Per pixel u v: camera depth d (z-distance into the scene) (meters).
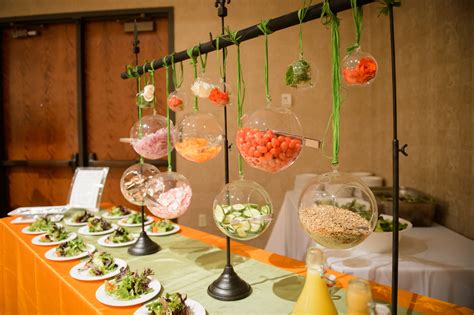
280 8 3.42
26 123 3.82
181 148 1.23
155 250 1.51
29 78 3.79
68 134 3.76
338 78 0.86
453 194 1.92
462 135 1.84
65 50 3.72
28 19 3.65
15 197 3.87
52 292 1.33
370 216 0.85
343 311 0.97
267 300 1.05
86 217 2.12
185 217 3.51
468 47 1.78
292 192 3.21
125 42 3.67
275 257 1.42
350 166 3.48
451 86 1.94
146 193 1.26
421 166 2.28
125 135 3.71
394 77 0.77
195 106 1.30
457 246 1.66
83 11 3.58
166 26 3.61
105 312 0.99
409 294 1.07
